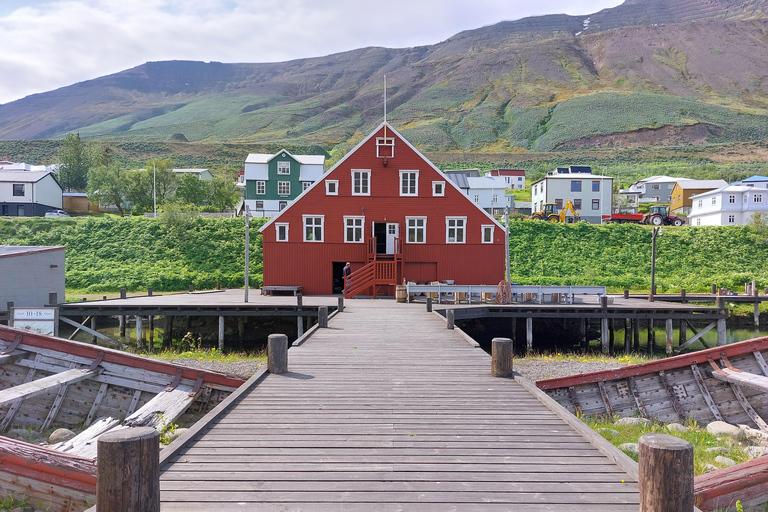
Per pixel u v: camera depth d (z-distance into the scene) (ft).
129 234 165.68
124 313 83.61
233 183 293.64
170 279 141.59
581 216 227.61
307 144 594.24
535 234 174.19
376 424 24.41
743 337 99.25
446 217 110.73
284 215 110.01
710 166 394.73
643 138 539.70
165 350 81.71
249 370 57.82
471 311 81.25
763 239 169.58
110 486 13.99
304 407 27.07
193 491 17.38
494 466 19.61
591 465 19.76
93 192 244.42
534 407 27.32
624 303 96.63
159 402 37.83
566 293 93.91
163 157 463.42
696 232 176.86
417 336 51.96
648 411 42.80
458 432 23.36
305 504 16.56
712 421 42.68
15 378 44.27
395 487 17.81
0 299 81.97
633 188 314.96
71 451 28.96
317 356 41.16
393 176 110.52
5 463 23.21
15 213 219.82
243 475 18.63
